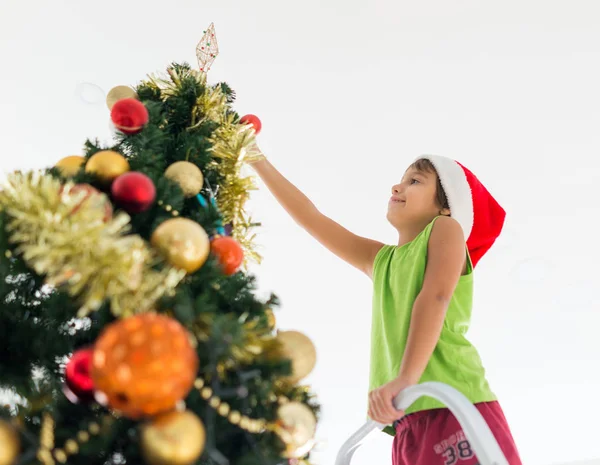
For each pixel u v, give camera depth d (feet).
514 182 6.28
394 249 4.63
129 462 2.34
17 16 5.88
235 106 6.23
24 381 2.64
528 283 5.98
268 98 6.28
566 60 6.24
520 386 6.00
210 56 3.99
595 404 5.91
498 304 6.06
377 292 4.49
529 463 5.89
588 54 6.22
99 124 5.86
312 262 6.19
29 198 2.29
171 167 3.07
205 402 2.34
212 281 2.69
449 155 6.31
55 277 2.27
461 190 4.77
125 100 3.11
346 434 5.94
